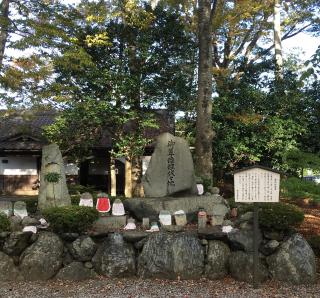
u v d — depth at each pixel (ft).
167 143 29.91
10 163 75.61
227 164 58.29
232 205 31.78
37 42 40.24
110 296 19.89
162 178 29.45
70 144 56.34
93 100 50.67
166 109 57.57
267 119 57.00
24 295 20.13
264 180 21.09
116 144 55.72
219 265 22.62
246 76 61.16
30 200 30.94
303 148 57.47
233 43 76.79
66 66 44.39
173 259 22.52
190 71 55.36
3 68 41.63
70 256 23.11
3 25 41.37
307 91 57.26
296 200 42.65
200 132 42.45
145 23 52.29
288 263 21.74
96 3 52.42
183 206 27.84
